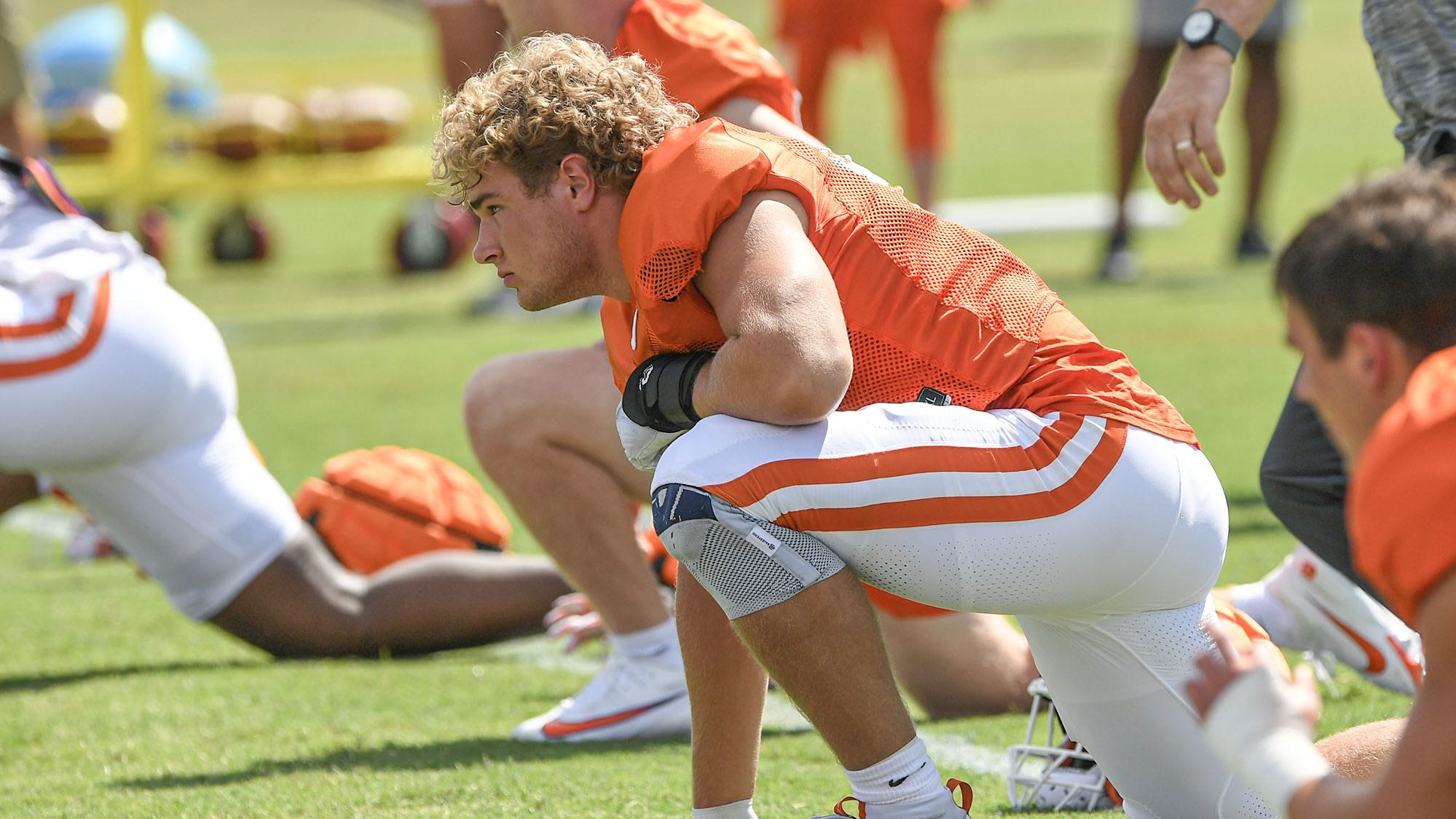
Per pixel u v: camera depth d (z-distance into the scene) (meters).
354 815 10.48
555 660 15.49
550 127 8.76
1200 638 8.88
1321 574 12.45
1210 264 37.84
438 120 9.31
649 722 12.63
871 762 8.43
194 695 14.07
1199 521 8.73
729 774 9.34
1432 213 6.20
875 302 8.84
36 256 13.65
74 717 13.41
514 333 33.97
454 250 43.72
